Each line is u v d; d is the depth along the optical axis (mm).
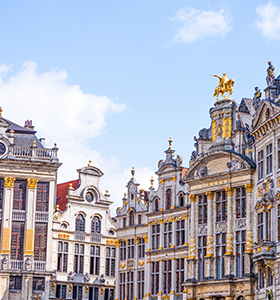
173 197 73375
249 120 71688
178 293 70438
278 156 58781
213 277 65875
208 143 70625
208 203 67688
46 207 83062
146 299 73938
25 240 81125
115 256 87188
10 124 84062
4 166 81938
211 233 66938
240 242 64125
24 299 79625
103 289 87188
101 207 89188
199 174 69250
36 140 86500
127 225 79562
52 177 83500
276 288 55812
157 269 73750
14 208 81938
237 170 65000
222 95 69312
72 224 86500
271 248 56750
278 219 57406
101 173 90000
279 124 58625
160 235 73938
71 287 84562
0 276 79375
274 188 58969
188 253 69750
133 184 80438
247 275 62031
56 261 84250
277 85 61906
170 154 75062
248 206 63719
